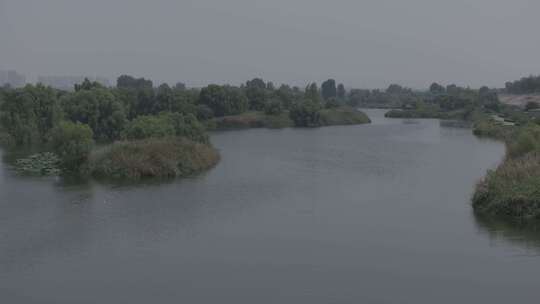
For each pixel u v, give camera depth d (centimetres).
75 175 5416
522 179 3988
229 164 6303
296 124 12431
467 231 3516
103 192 4653
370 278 2773
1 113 8462
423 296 2567
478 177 5444
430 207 4169
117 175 5306
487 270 2862
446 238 3384
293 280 2752
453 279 2756
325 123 12688
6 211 4000
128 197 4481
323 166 6197
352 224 3709
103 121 8819
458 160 6669
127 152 5544
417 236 3428
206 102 12475
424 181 5253
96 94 9019
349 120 13150
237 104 12838
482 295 2570
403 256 3073
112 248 3203
